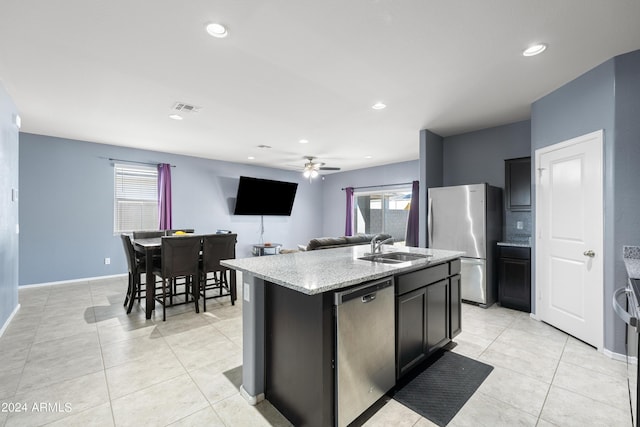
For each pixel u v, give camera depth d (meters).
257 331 1.85
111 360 2.34
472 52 2.27
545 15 1.84
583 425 1.62
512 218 4.07
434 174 4.48
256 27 1.95
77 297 4.09
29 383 2.01
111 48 2.19
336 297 1.52
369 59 2.36
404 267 1.98
